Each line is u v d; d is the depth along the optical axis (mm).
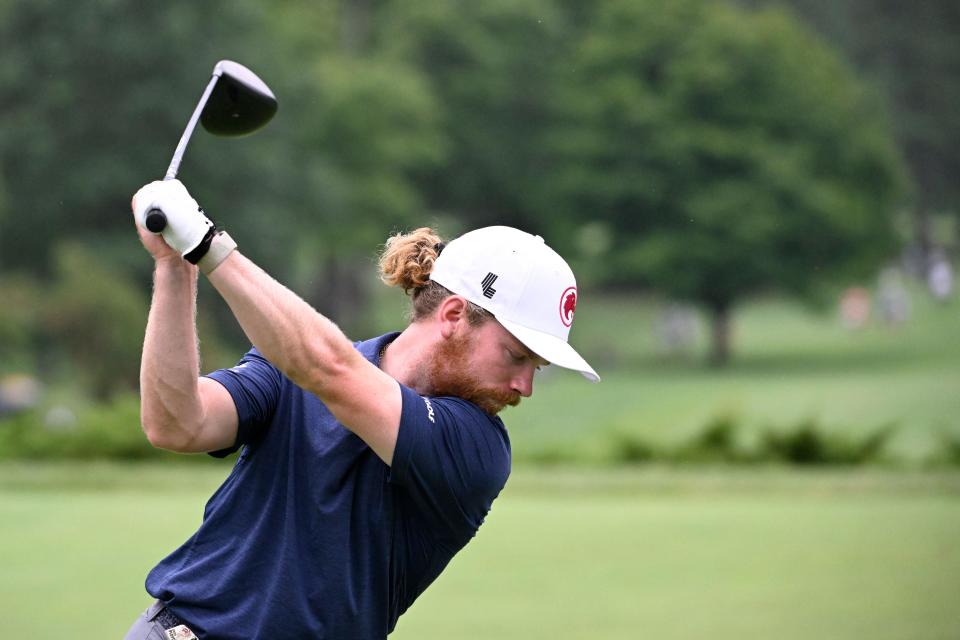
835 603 32312
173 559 12086
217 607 11742
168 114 193000
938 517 47656
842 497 54562
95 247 189000
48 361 155000
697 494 55500
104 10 189500
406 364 12383
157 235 11195
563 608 31484
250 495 11969
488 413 12414
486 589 33812
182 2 194250
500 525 45250
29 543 39688
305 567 11672
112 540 40281
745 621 30078
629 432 74000
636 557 38656
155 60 193750
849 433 73375
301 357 10961
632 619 30266
